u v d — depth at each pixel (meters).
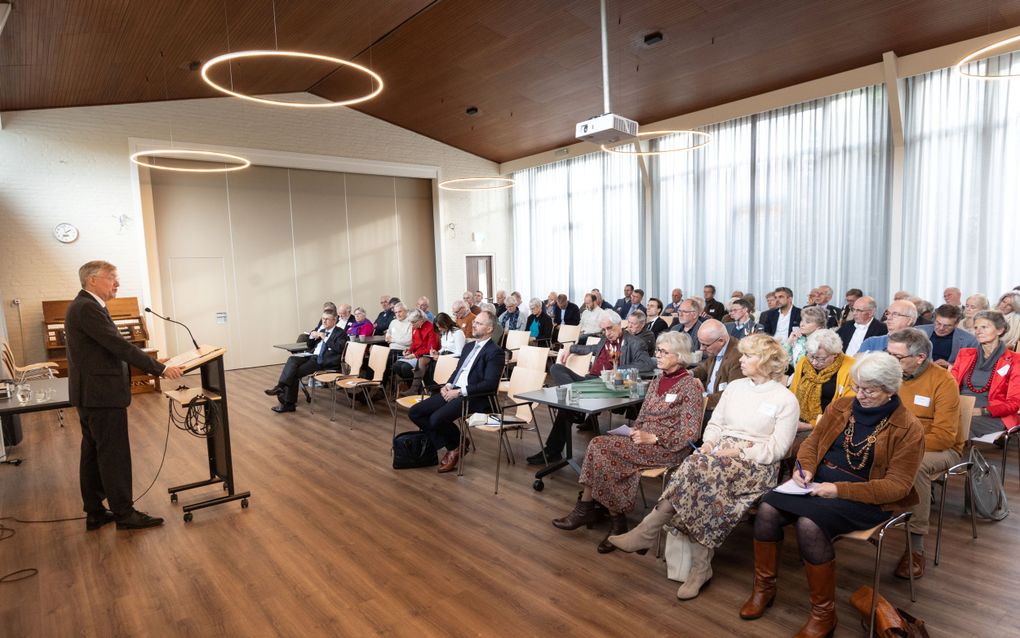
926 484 2.65
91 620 2.55
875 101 7.45
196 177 9.75
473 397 4.37
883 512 2.30
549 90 9.16
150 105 9.12
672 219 10.16
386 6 6.85
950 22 6.28
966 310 5.15
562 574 2.84
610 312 4.73
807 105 8.17
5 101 7.55
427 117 10.98
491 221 13.31
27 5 5.07
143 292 9.05
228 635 2.42
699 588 2.62
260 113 10.16
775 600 2.56
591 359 5.01
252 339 10.40
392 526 3.43
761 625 2.37
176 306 9.65
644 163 10.35
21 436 5.55
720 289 9.47
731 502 2.57
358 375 6.22
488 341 4.65
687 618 2.44
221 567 2.99
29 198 8.25
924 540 2.99
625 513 3.10
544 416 5.94
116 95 8.41
